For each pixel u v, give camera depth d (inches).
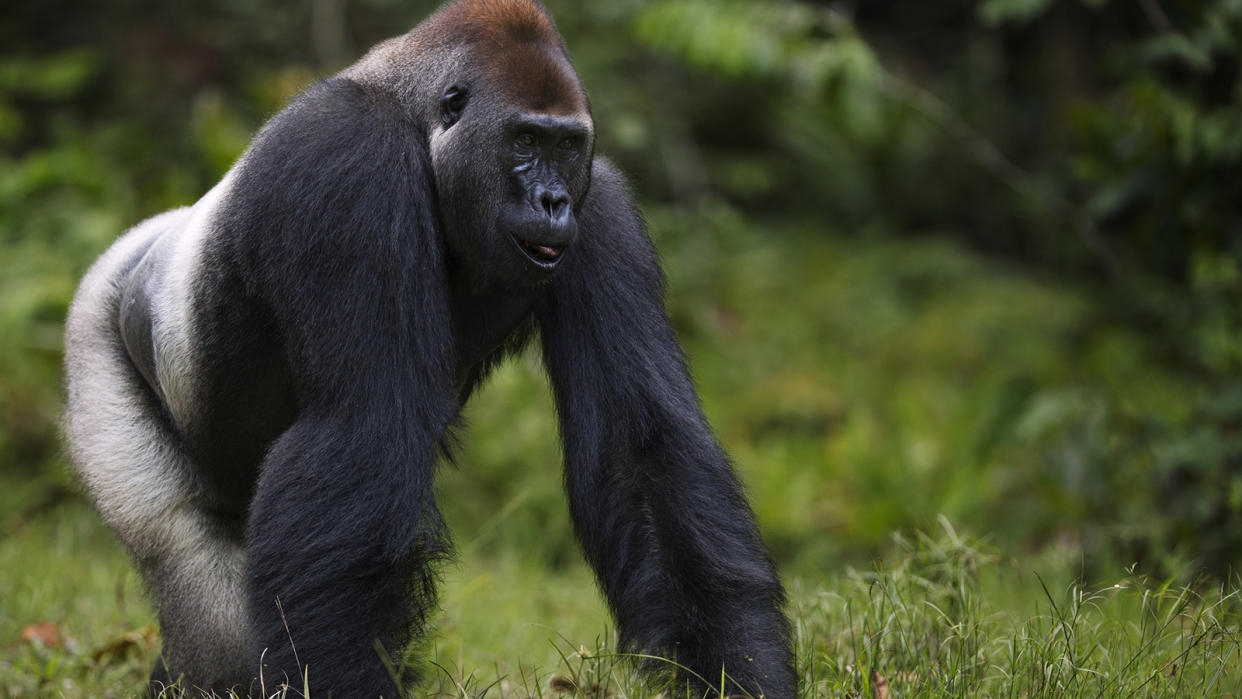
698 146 1325.0
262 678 307.1
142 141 1087.6
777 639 327.6
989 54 1378.0
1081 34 1290.6
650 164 1211.2
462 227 340.5
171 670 374.6
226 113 1032.8
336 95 338.6
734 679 315.6
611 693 371.2
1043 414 737.0
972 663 362.0
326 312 319.0
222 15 1182.9
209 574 375.6
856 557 808.9
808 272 1194.6
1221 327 709.9
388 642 311.3
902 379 1067.9
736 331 1095.6
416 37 355.6
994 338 1101.7
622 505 346.3
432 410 324.2
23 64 1137.4
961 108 1364.4
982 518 772.0
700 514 338.6
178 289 371.2
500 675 419.5
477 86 335.3
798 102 1309.1
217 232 355.3
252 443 373.4
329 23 1138.7
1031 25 1343.5
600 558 349.1
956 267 1211.9
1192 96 717.9
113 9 1196.5
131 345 395.5
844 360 1083.9
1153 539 615.2
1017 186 931.3
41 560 614.9
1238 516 616.4
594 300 357.7
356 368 316.2
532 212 329.4
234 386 363.6
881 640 372.2
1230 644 370.0
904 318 1141.1
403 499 312.7
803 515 843.4
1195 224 695.7
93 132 1106.1
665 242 1108.5
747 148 1354.6
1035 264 1342.3
